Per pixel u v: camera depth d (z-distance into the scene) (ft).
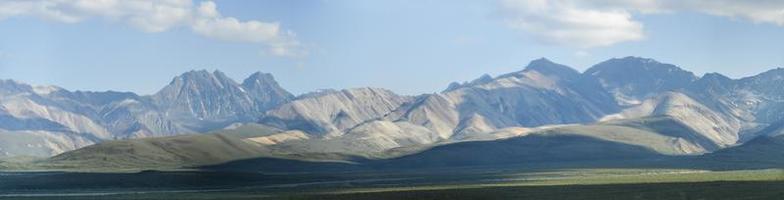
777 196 622.13
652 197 654.12
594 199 651.25
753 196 629.10
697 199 622.54
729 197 628.28
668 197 648.38
